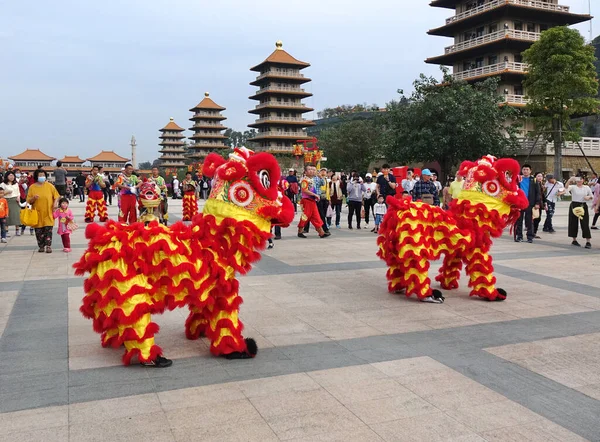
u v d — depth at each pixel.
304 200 13.06
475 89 36.28
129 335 4.30
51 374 4.27
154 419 3.50
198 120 87.06
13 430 3.33
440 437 3.31
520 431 3.40
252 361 4.62
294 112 69.06
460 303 6.76
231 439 3.26
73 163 98.44
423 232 6.70
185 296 4.54
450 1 45.88
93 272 4.37
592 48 34.78
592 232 15.01
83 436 3.27
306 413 3.61
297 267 9.10
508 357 4.77
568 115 35.44
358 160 51.19
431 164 43.91
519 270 8.99
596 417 3.61
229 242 4.68
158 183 14.95
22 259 9.64
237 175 4.71
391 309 6.41
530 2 40.62
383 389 4.03
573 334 5.47
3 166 18.73
